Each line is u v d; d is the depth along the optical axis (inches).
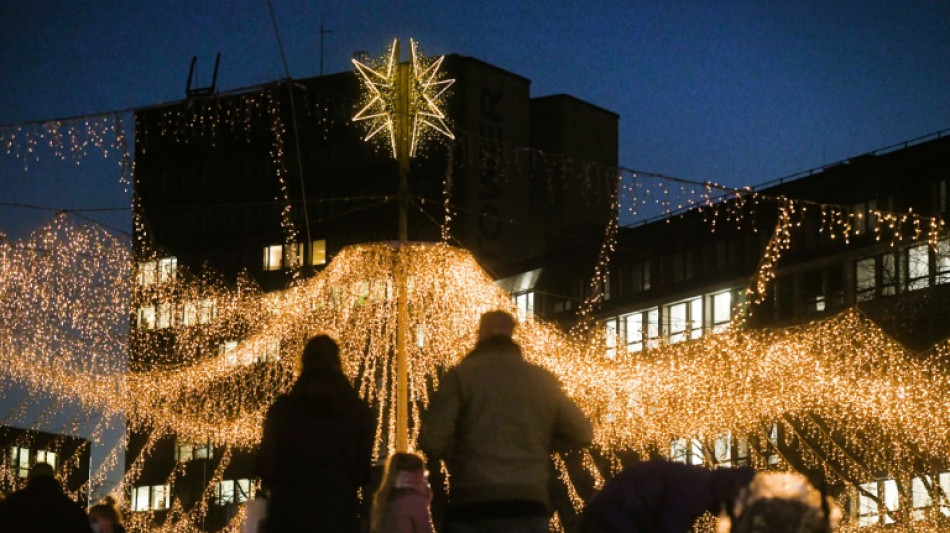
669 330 2384.4
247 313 2245.3
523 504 281.0
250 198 3056.1
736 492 266.4
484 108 2802.7
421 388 929.5
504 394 286.2
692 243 2358.5
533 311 2662.4
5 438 2861.7
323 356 306.2
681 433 1786.4
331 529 292.7
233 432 2309.3
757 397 1697.8
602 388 1779.0
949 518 1502.2
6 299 1400.1
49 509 403.5
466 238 2787.9
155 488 3004.4
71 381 1616.6
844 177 2050.9
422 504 381.7
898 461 1626.5
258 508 313.4
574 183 2876.5
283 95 2989.7
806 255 2110.0
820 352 1670.8
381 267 884.0
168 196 3129.9
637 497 270.2
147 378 2133.4
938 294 1836.9
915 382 1581.0
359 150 2947.8
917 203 1934.1
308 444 295.4
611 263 2524.6
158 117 3056.1
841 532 1626.5
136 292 2394.2
